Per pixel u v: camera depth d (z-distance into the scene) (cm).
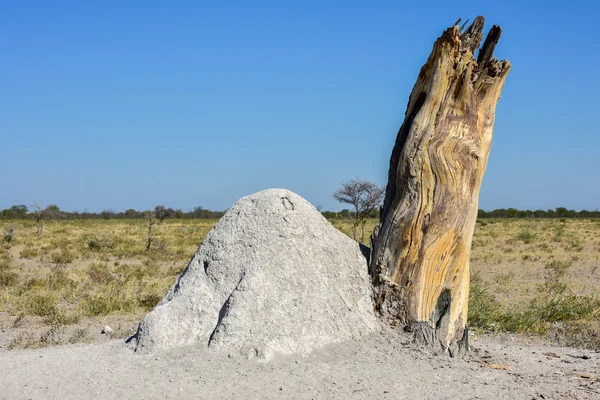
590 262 2358
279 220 759
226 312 691
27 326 1091
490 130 796
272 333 673
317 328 702
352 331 723
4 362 694
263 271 717
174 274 1947
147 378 610
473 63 779
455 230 751
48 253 2688
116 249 2877
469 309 1116
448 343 728
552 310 1219
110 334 1009
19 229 4509
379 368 651
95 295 1405
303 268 733
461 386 614
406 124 809
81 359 680
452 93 773
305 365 651
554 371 701
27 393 580
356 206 2581
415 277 749
